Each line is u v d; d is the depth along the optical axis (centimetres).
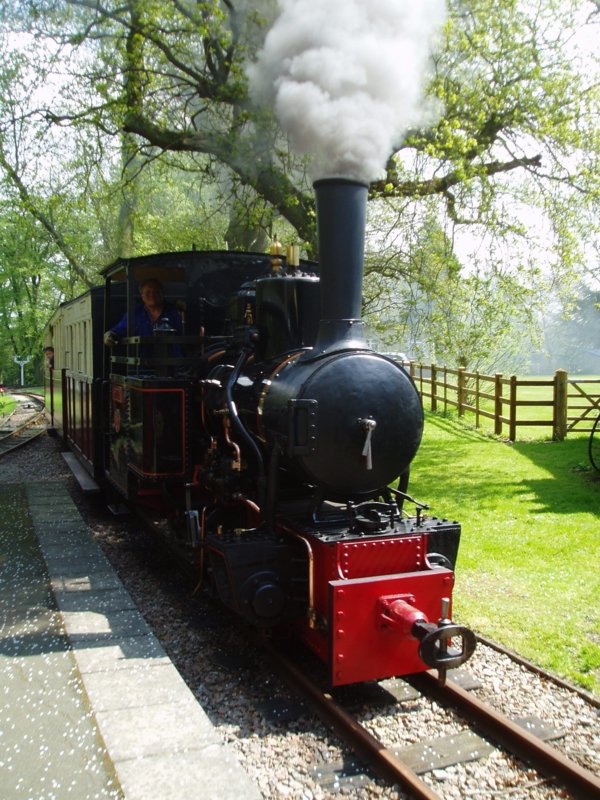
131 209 1545
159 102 1205
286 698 398
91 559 627
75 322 1023
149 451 555
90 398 848
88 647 430
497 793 314
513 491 919
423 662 366
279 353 496
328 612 384
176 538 644
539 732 359
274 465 441
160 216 1789
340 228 429
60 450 1363
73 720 342
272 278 499
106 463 785
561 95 1097
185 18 1066
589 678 415
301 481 491
